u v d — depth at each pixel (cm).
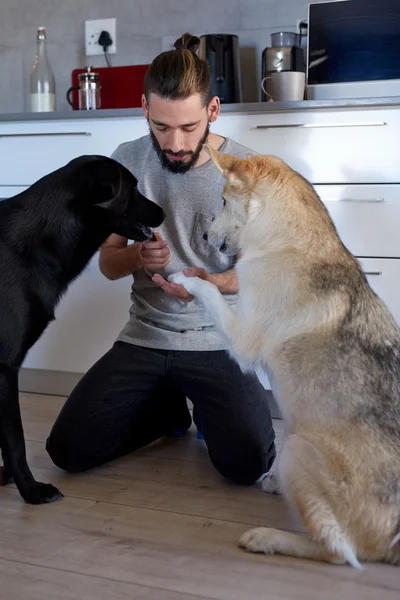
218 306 186
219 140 224
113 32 367
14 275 185
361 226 276
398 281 274
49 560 163
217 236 192
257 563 163
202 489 210
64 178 192
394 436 159
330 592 151
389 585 154
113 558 165
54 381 319
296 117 277
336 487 159
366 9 292
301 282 174
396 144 267
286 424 182
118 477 219
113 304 301
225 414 210
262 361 182
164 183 221
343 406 164
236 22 346
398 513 155
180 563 163
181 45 216
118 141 297
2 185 319
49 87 352
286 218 179
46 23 380
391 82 293
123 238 235
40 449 243
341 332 170
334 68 299
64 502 197
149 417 238
